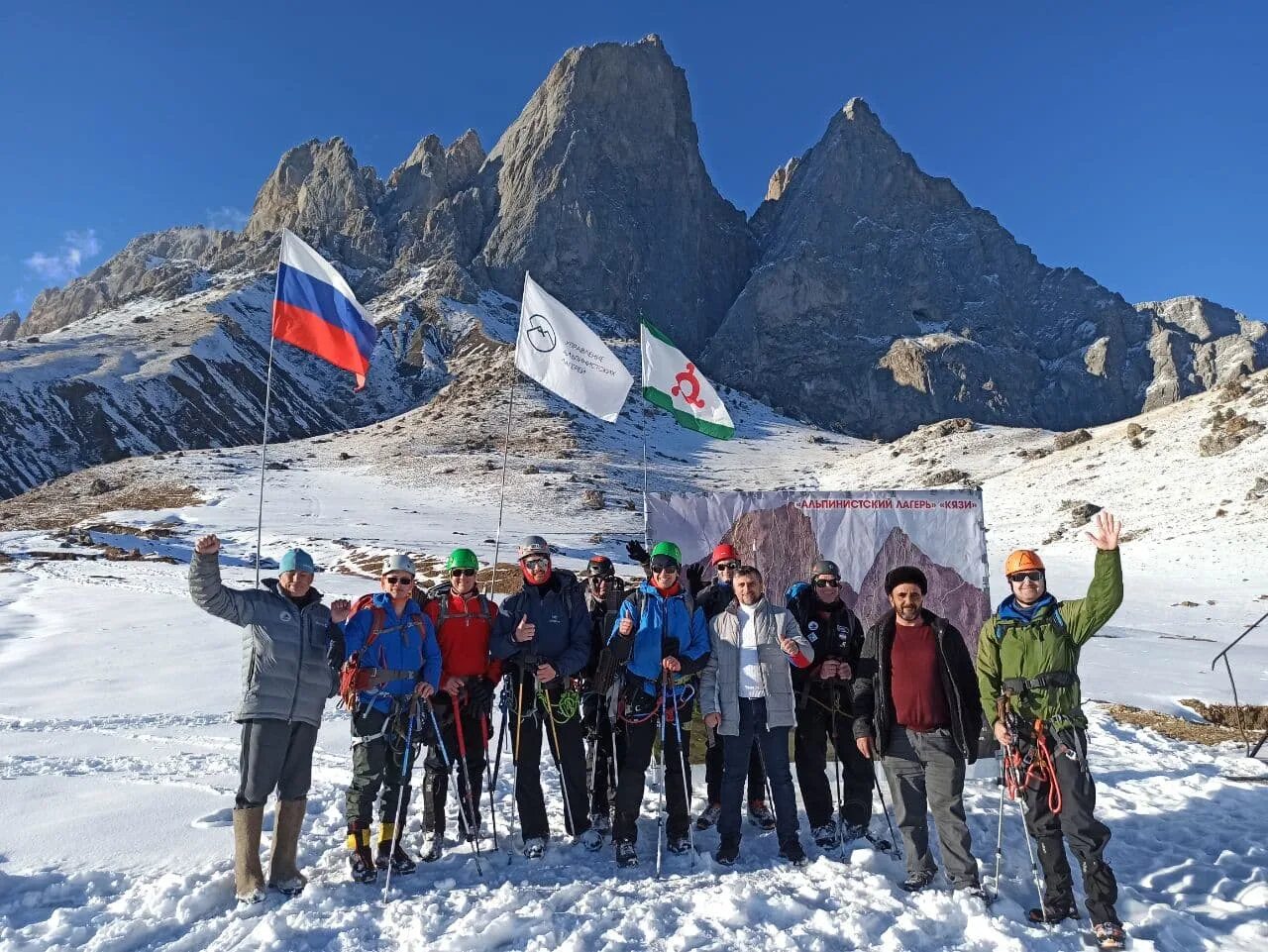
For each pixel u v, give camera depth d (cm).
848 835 625
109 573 3525
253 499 7056
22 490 11094
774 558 862
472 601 613
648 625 579
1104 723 1100
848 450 12106
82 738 933
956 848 516
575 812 596
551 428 10762
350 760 835
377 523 6022
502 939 439
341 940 434
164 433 13475
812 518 867
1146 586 3334
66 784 715
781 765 576
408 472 8575
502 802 704
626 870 552
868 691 558
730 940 441
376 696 549
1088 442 7275
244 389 15500
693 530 871
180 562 4144
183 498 7244
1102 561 486
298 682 517
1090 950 450
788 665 592
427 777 600
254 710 502
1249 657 1744
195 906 472
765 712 580
